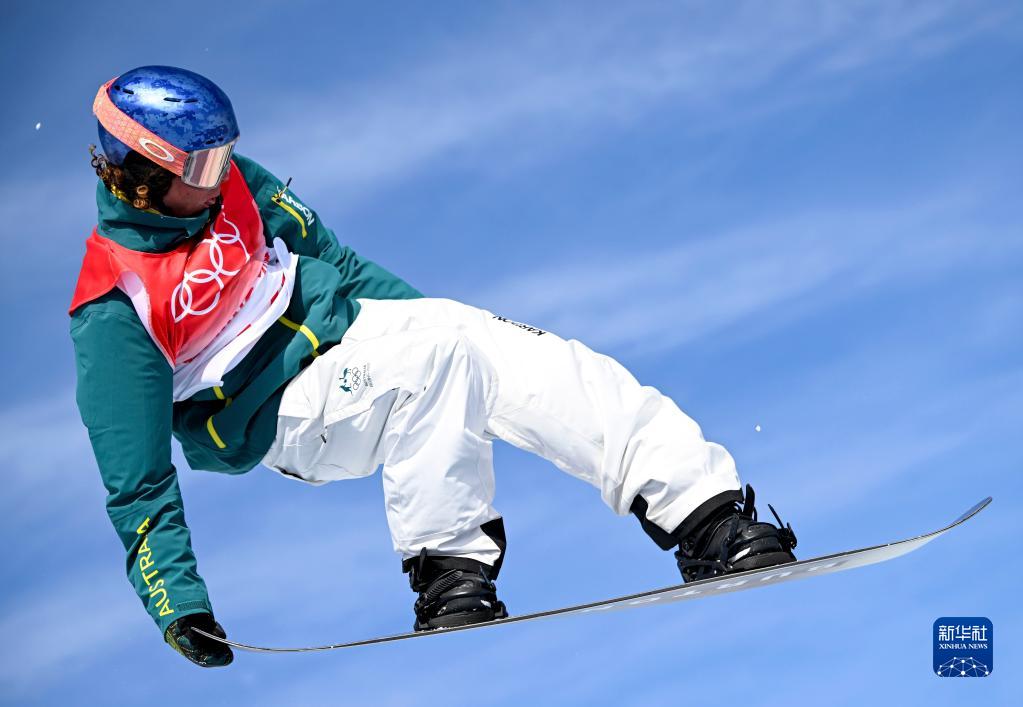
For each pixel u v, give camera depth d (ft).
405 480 15.53
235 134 16.44
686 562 15.78
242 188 17.35
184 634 15.26
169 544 15.60
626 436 15.84
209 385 16.39
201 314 16.35
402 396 15.74
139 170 16.17
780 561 15.48
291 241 18.49
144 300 16.02
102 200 16.63
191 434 17.22
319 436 16.49
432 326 16.05
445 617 15.42
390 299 18.92
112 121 16.15
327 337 16.83
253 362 16.89
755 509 15.97
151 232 16.49
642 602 15.25
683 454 15.78
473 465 15.61
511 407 16.24
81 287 16.30
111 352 15.90
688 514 15.69
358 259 19.03
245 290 16.69
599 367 16.40
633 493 15.85
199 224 16.63
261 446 16.87
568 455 16.12
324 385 16.34
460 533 15.62
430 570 15.69
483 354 16.35
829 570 15.88
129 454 15.74
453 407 15.56
